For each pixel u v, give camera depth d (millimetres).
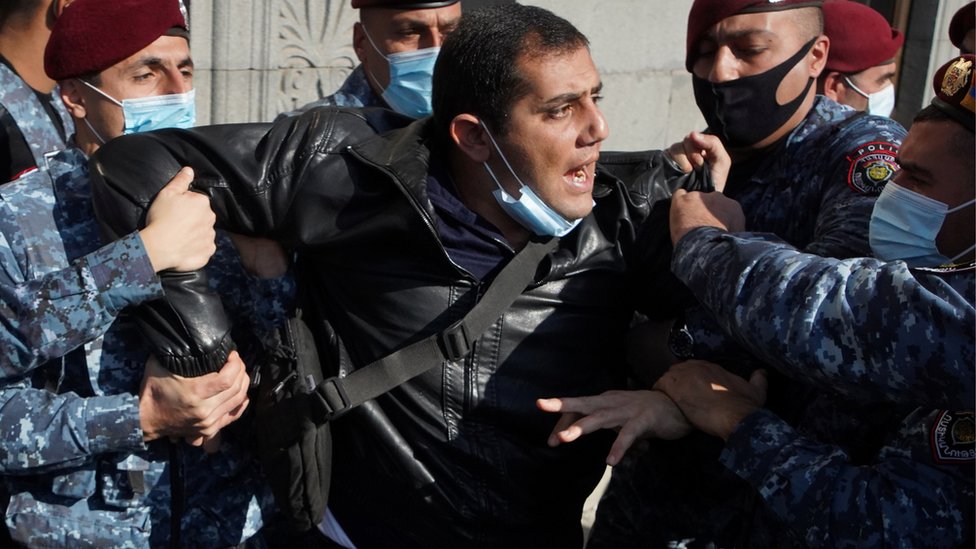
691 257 1834
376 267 1891
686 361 2059
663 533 2381
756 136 2256
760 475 1786
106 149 1886
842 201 2027
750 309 1676
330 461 1849
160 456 1976
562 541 2047
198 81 3283
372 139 1937
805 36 2221
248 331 2057
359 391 1824
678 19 4145
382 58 2621
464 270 1863
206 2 3227
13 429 1859
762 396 1987
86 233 1951
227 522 2039
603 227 2002
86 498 1959
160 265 1778
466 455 1883
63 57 2047
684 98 4277
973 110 1635
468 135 1826
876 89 3125
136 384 1958
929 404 1538
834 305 1589
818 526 1699
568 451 1973
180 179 1836
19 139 2574
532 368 1908
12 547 1991
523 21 1789
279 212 1867
